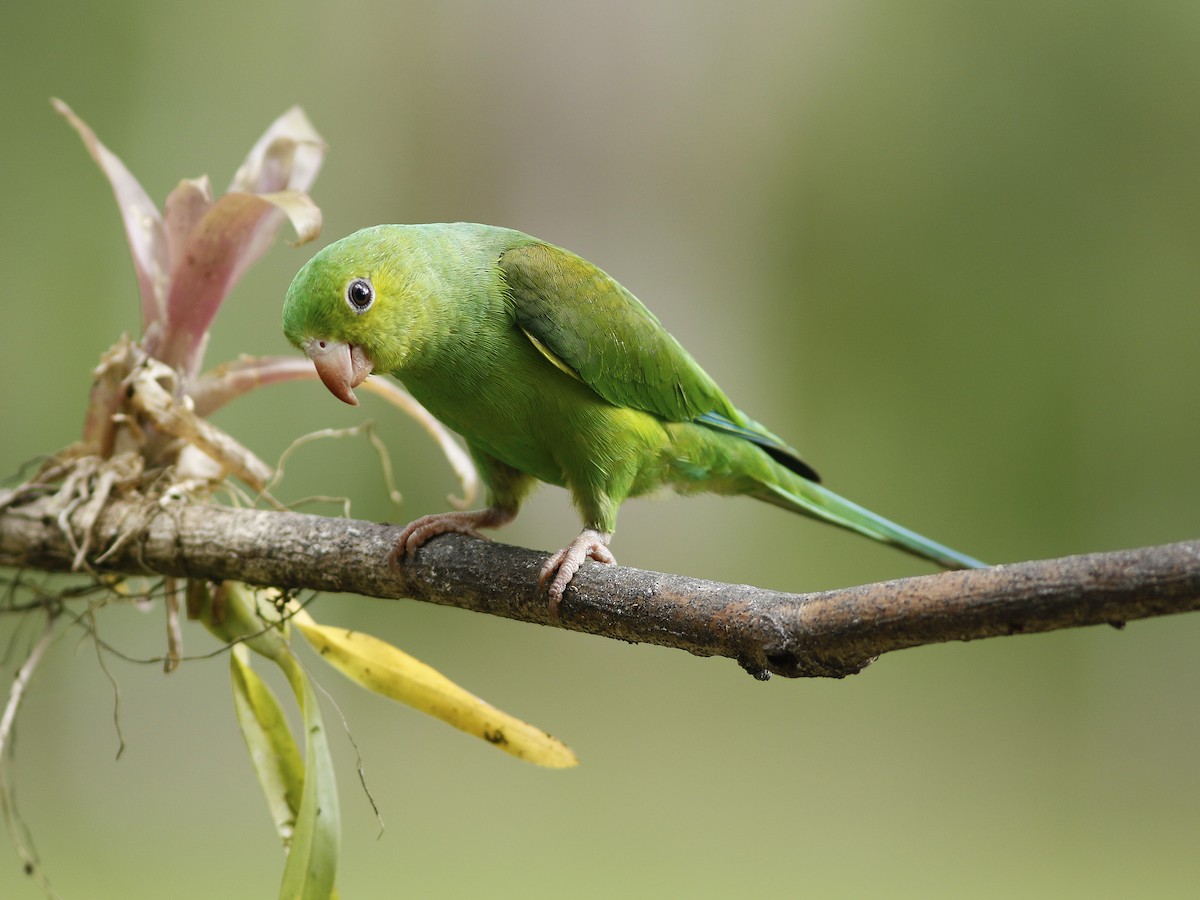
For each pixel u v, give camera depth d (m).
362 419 13.12
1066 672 13.91
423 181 15.10
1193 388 13.55
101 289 12.34
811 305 14.80
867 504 14.40
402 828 11.23
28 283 12.16
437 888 9.94
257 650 5.02
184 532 5.05
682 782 12.41
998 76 13.80
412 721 12.55
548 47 15.20
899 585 3.48
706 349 15.20
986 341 14.02
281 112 13.91
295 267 12.79
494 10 15.14
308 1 14.08
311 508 12.72
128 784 11.33
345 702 12.42
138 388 5.34
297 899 4.46
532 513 13.94
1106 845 11.78
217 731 11.67
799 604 3.71
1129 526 13.77
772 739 13.27
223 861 10.44
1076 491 13.89
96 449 5.43
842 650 3.57
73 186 12.42
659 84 15.31
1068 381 13.87
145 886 9.76
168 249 5.54
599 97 15.27
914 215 14.27
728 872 10.58
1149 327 13.59
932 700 13.89
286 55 13.99
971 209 13.94
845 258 14.62
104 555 5.12
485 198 15.27
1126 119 13.42
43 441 12.02
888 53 14.34
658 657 14.06
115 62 12.74
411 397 6.10
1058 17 13.59
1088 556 3.24
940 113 14.08
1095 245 13.65
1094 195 13.55
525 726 4.90
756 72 15.09
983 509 14.10
